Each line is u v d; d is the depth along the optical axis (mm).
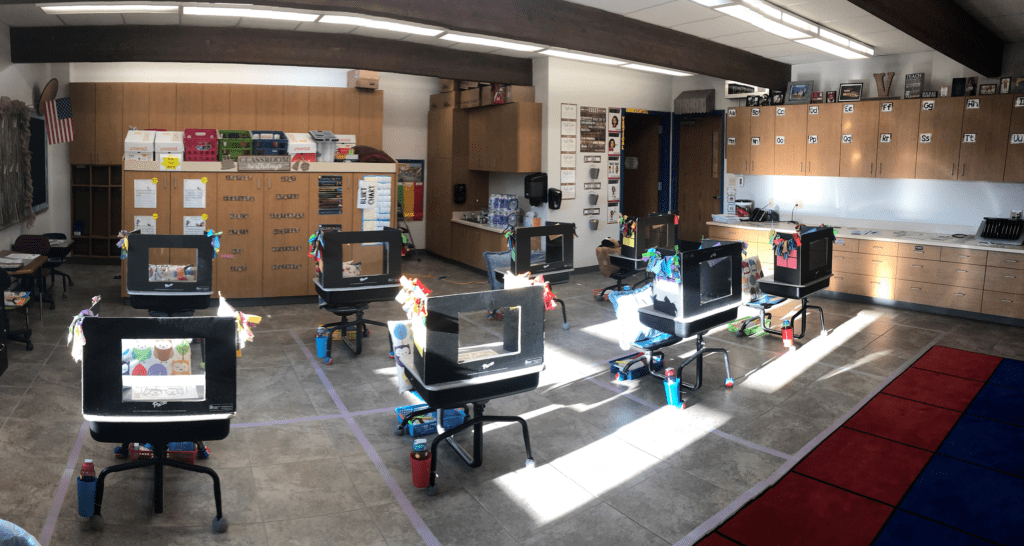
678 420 5480
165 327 3535
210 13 6844
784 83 10242
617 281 9930
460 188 12188
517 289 4293
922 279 8836
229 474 4477
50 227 10781
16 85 8828
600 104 11062
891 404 5809
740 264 5965
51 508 3949
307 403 5727
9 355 6477
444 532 3873
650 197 12656
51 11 6875
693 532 3887
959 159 8648
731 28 7508
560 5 6492
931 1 6430
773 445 5031
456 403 4246
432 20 5660
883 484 4438
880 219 9773
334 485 4379
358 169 9039
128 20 7449
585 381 6371
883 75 9273
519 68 10352
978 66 7730
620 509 4137
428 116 12914
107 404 3576
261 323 8094
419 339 4188
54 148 10789
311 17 6973
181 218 8445
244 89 11086
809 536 3836
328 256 6566
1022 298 8055
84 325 3479
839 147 9695
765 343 7594
